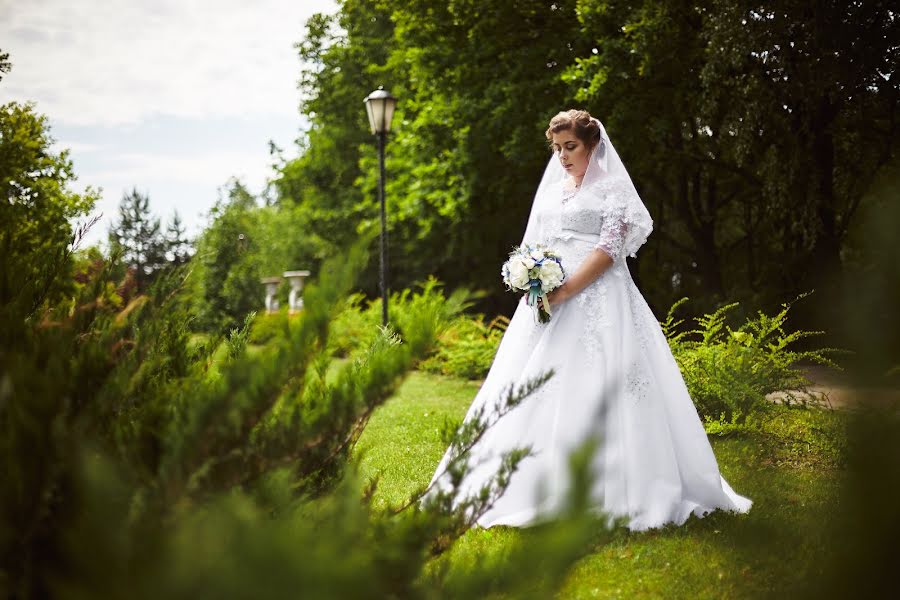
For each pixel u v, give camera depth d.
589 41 13.20
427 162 16.31
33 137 6.16
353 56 22.05
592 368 3.32
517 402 1.60
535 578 1.13
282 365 1.29
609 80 12.17
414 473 4.48
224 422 1.26
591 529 1.01
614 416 3.29
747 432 5.52
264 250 30.58
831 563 0.89
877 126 13.23
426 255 20.66
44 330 1.62
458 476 1.48
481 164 14.80
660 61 12.12
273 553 0.89
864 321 0.73
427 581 1.33
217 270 26.84
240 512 1.08
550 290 3.40
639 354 3.40
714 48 11.00
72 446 1.20
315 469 1.64
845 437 0.84
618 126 12.56
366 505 1.59
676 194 19.06
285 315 1.35
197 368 1.81
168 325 1.80
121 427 1.42
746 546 2.81
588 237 3.56
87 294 1.80
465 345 10.15
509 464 1.53
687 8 12.36
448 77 15.36
